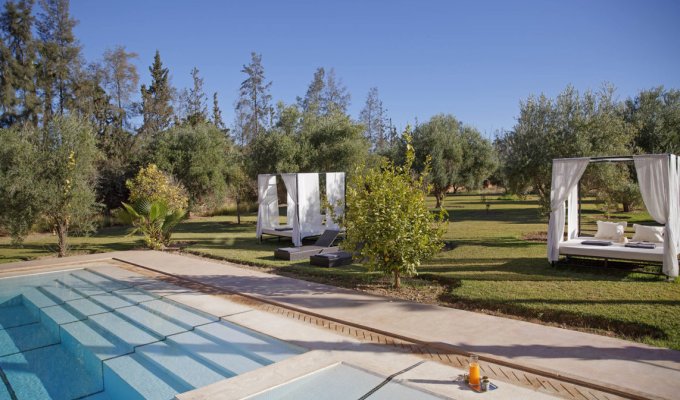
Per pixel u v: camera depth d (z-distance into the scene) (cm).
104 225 2162
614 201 1452
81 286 899
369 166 2023
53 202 1177
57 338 637
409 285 786
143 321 663
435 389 386
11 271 1049
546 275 820
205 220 2303
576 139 1261
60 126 1228
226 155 2400
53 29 3138
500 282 762
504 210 2442
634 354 444
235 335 571
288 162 1972
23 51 3025
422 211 749
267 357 506
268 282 830
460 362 447
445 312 607
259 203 1483
